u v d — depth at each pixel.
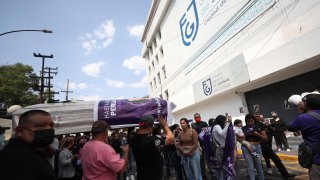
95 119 4.43
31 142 1.40
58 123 4.26
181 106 21.98
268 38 9.99
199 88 17.36
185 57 20.34
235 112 14.21
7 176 1.20
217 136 4.61
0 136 5.27
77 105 4.49
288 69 9.33
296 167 6.46
